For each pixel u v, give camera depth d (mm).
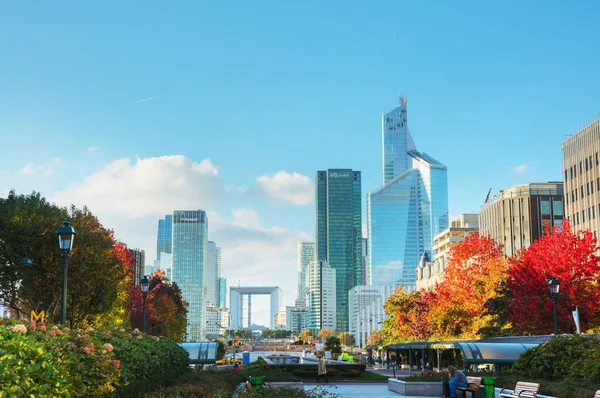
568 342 28719
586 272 54875
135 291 87375
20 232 51469
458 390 28922
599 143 115625
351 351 180375
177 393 18172
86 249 53969
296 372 49719
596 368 25641
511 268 60125
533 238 153375
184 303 114188
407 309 117375
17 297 54969
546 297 55531
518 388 23859
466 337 76000
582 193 121875
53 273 52844
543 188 156000
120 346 21891
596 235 115812
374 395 34250
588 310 54375
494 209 161625
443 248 199625
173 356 30672
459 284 76938
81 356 16828
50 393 13266
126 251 78250
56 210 54281
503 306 66688
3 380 11711
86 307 56562
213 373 34031
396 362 101812
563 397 22938
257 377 28359
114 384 19062
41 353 13422
